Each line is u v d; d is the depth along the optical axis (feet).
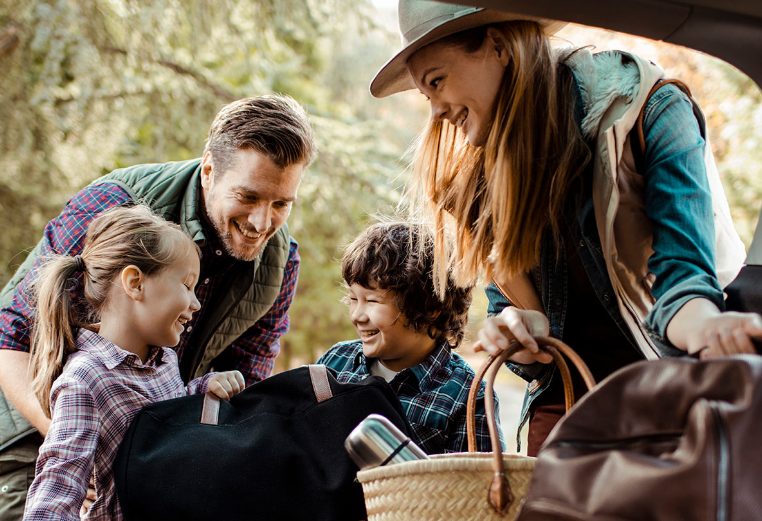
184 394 7.11
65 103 22.50
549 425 6.75
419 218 7.41
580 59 6.16
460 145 6.81
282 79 28.76
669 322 4.94
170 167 8.29
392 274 7.48
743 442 3.60
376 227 7.84
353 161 27.43
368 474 5.02
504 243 6.04
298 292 28.32
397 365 7.79
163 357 7.16
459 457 5.18
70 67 22.40
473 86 6.05
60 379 6.49
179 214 8.08
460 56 6.02
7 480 7.50
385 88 6.77
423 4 6.01
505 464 4.83
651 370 3.96
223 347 8.47
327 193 26.91
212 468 5.95
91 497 6.73
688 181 5.48
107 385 6.57
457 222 6.73
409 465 4.88
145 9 22.91
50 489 6.08
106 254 6.95
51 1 22.12
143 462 6.05
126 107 23.24
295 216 26.68
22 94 22.04
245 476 5.92
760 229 5.24
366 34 27.94
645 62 5.86
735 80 20.74
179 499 5.92
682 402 3.82
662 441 3.85
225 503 5.89
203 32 23.82
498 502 4.75
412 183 7.12
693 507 3.58
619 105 5.82
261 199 7.71
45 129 22.20
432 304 7.56
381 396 6.19
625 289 5.83
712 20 4.76
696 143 5.62
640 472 3.71
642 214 5.78
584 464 3.90
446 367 7.70
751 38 4.81
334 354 8.15
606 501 3.77
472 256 6.54
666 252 5.32
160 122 23.77
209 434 6.12
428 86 6.18
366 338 7.66
